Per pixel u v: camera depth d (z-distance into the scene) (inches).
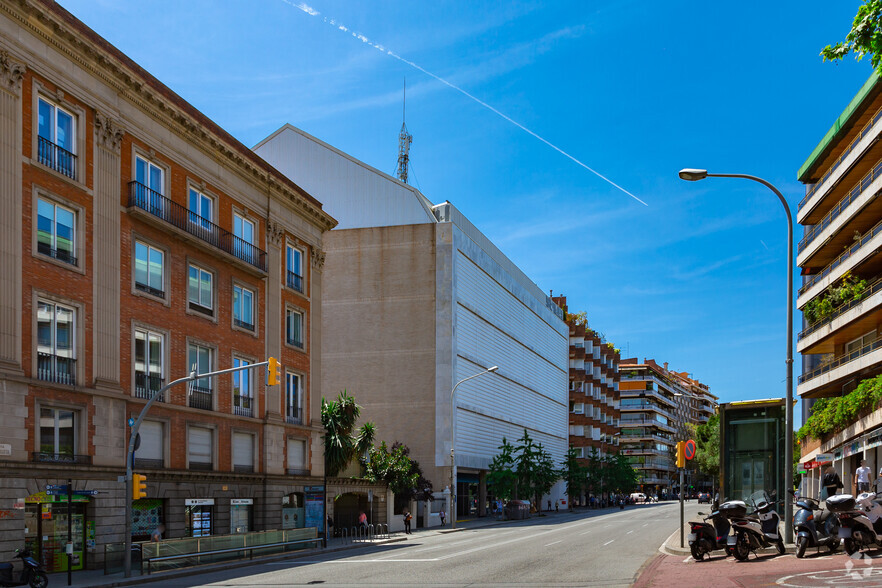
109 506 1019.9
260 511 1368.1
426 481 2092.8
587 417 4202.8
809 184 1897.1
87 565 984.9
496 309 2876.5
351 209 2541.8
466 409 2513.5
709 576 606.5
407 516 1763.0
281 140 2642.7
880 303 1330.0
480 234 2847.0
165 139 1200.2
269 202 1481.3
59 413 965.8
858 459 1459.2
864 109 1489.9
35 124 958.4
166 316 1179.9
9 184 911.0
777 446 962.1
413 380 2407.7
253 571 900.0
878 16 391.9
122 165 1109.7
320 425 1596.9
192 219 1251.8
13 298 904.9
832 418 1546.5
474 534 1620.3
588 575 711.7
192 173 1264.8
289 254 1566.2
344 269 2513.5
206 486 1223.5
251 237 1438.2
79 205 1018.7
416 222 2493.8
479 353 2667.3
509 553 1005.2
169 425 1159.6
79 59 1028.5
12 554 863.7
